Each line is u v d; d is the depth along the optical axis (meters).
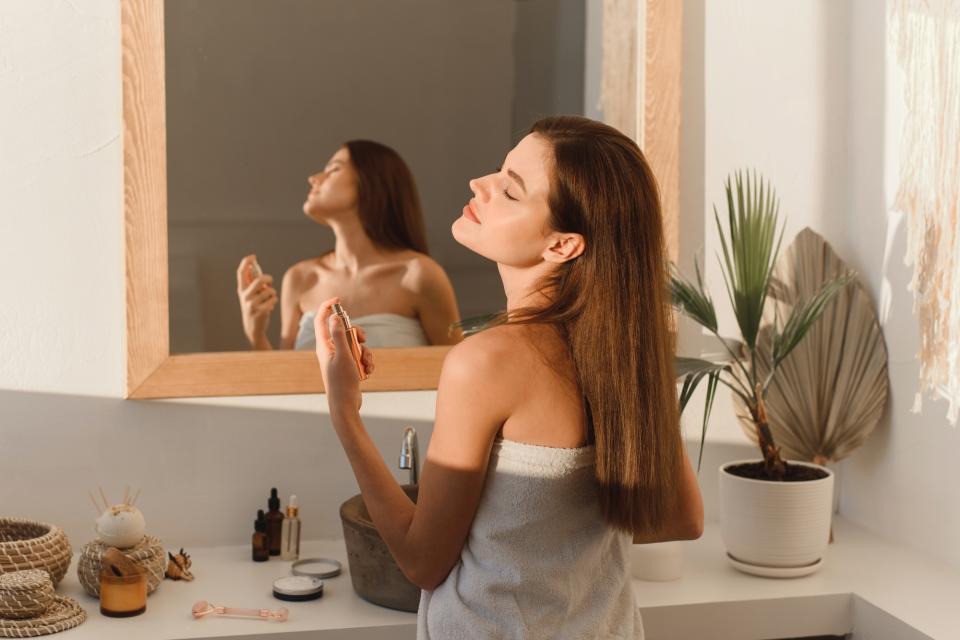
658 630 1.64
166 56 1.75
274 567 1.78
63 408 1.79
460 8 1.87
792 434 2.01
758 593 1.69
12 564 1.56
